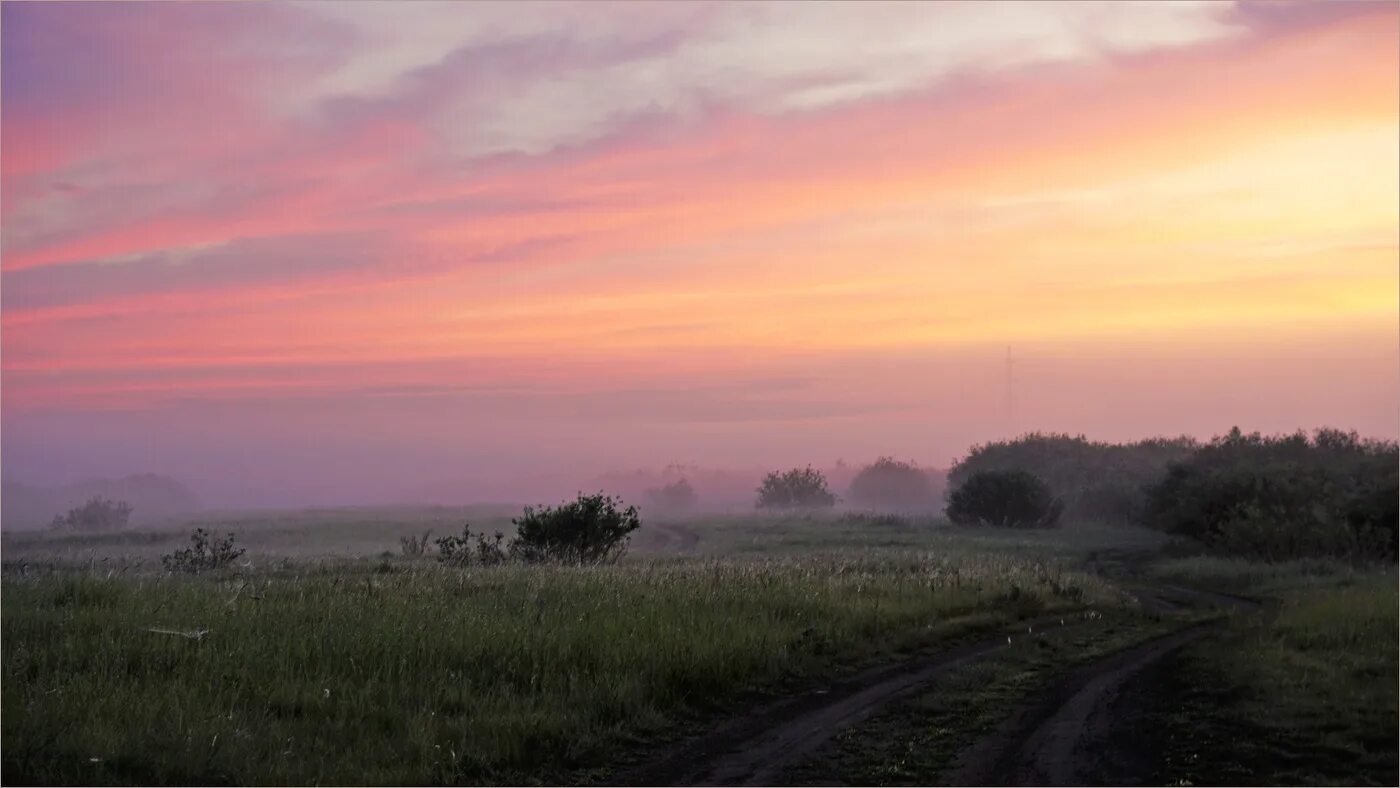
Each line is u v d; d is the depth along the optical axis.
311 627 13.21
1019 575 27.84
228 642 12.03
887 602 19.91
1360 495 39.88
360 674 11.35
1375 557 36.16
